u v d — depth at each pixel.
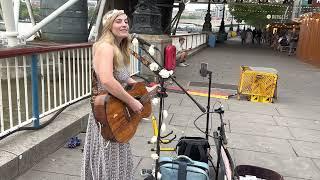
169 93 8.16
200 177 3.17
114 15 2.61
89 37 12.51
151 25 8.99
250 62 16.88
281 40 26.12
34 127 4.39
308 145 5.20
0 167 3.41
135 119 2.84
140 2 9.10
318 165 4.49
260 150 4.89
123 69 2.73
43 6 11.87
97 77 2.68
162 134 5.26
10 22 10.12
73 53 5.47
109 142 2.76
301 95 9.01
